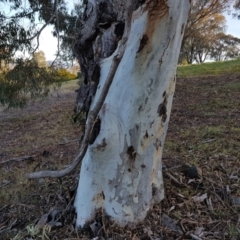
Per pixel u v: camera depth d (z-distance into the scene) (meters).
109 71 1.49
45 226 1.67
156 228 1.62
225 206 1.84
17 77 4.73
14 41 4.58
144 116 1.52
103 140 1.53
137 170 1.59
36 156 3.30
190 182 2.09
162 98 1.54
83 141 1.59
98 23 1.67
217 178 2.19
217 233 1.59
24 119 6.06
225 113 4.32
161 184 1.78
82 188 1.67
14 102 5.08
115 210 1.60
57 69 5.07
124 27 1.53
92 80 1.72
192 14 11.08
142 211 1.65
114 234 1.58
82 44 1.75
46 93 5.30
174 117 4.30
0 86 4.71
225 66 10.38
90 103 1.73
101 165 1.57
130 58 1.48
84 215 1.64
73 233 1.62
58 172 1.72
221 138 3.15
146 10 1.40
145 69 1.47
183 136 3.33
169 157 2.65
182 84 7.40
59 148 3.56
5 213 1.99
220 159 2.56
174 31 1.44
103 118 1.54
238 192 2.00
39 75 4.90
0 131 5.18
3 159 3.40
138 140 1.54
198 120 4.05
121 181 1.58
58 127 4.78
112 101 1.54
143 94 1.49
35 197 2.16
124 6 1.57
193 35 14.62
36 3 4.79
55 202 2.00
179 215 1.73
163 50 1.46
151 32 1.42
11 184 2.51
